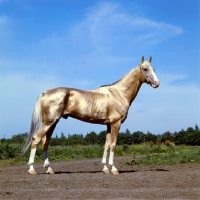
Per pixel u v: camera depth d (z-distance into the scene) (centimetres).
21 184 809
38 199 649
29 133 991
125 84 1052
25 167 1341
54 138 4425
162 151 2455
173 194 690
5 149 1947
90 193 700
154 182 836
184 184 805
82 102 997
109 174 1006
